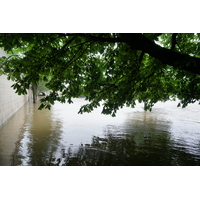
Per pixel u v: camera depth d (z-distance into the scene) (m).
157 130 9.81
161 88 8.07
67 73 6.24
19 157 5.64
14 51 5.58
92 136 8.38
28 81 5.07
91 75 6.48
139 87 7.08
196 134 9.06
